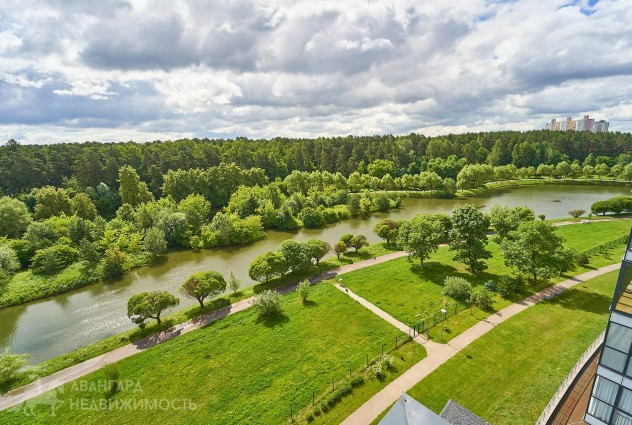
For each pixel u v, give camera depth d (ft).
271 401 73.15
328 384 77.00
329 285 126.72
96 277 151.23
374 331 96.48
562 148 461.78
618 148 461.78
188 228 200.95
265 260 128.26
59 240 172.86
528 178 390.83
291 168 399.24
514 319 96.27
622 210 215.51
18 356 87.81
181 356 89.56
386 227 171.83
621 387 51.72
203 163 349.61
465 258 130.41
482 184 355.56
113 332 111.24
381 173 380.99
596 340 78.84
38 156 295.48
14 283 142.41
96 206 247.29
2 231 187.52
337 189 309.01
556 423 58.49
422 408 45.91
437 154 454.40
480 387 72.74
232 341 94.89
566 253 113.19
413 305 110.11
